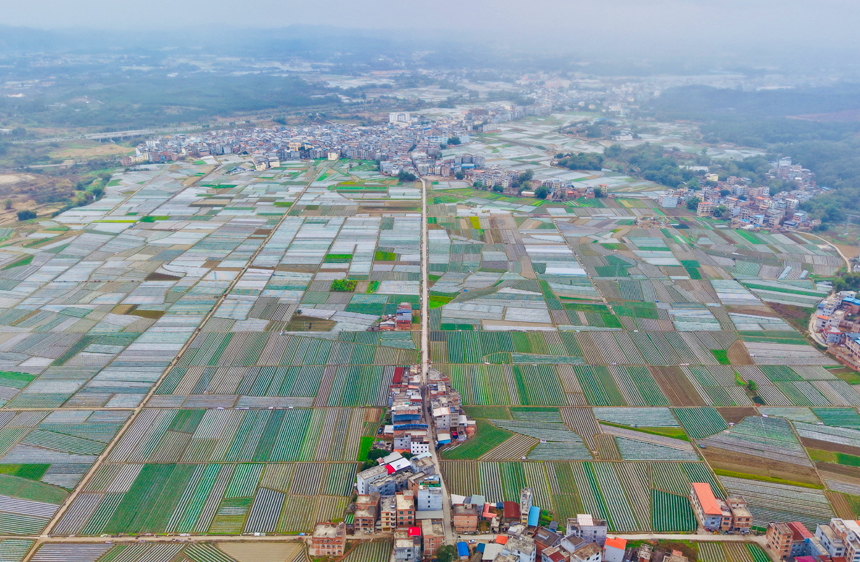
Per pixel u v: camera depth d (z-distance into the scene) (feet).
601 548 539.29
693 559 541.34
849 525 548.31
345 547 559.79
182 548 558.56
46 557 548.72
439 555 538.88
